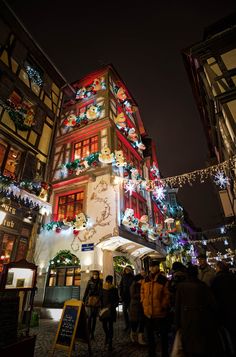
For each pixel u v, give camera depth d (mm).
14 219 9172
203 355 2783
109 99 15969
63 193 13867
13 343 3455
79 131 15523
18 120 10656
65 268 11219
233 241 19516
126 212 11883
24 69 12117
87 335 4746
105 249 11383
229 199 14047
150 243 14492
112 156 12555
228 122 7410
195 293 3145
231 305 3328
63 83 15273
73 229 11781
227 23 8945
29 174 10695
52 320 9406
